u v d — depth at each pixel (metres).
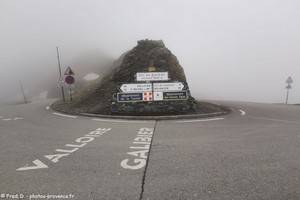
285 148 5.30
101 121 9.14
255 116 10.09
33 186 3.50
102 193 3.28
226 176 3.80
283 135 6.53
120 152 5.08
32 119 9.75
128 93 10.55
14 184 3.56
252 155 4.82
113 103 10.56
